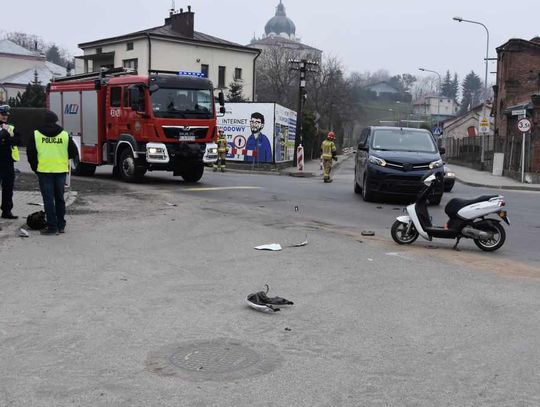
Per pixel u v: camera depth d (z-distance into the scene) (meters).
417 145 16.22
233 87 48.16
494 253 9.44
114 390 4.21
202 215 12.38
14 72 74.56
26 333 5.38
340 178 26.02
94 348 5.04
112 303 6.32
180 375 4.49
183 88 17.55
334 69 73.06
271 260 8.46
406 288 7.08
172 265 8.07
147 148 17.14
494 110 44.59
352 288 7.04
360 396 4.16
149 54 46.88
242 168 30.34
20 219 11.05
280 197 16.09
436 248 9.70
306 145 42.81
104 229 10.55
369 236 10.59
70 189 15.98
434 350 5.08
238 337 5.35
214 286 7.05
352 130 90.00
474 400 4.12
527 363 4.81
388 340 5.31
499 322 5.86
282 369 4.62
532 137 26.25
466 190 22.44
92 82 19.48
